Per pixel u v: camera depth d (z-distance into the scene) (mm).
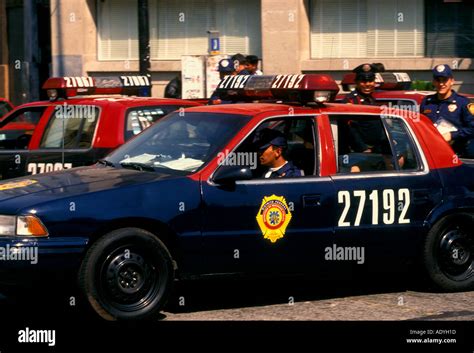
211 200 7418
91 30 23781
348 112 8211
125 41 23859
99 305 7066
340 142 8164
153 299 7266
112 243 7086
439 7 21766
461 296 8484
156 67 23406
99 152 10430
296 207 7715
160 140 8156
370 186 8039
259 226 7570
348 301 8289
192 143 7871
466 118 10609
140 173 7648
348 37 22312
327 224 7840
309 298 8406
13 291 7250
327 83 8086
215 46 17766
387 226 8109
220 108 8250
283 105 8117
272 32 22141
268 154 7879
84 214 7023
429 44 21875
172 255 7426
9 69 26453
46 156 10641
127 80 11938
